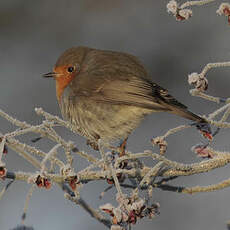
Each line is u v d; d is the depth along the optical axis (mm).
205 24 13914
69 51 9250
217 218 11156
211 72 13227
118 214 5633
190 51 13688
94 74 8820
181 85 13305
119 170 6531
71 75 9094
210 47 13625
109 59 9008
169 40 13914
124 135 8711
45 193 11719
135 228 11062
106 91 8594
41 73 13750
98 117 8695
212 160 6715
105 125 8695
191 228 10930
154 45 13969
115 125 8648
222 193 11328
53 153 6109
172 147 12414
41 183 5934
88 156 6684
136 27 14344
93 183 11820
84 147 12555
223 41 13656
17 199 11633
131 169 6777
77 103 8836
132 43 14195
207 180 11688
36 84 13555
